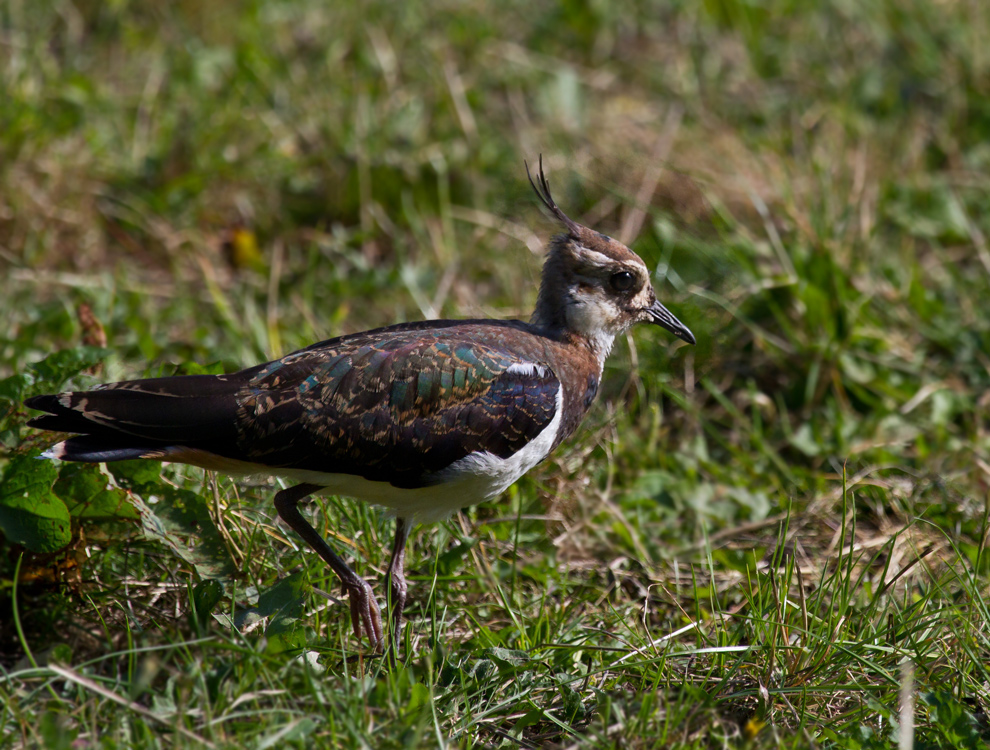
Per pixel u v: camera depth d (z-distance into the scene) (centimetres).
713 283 1319
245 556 921
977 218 1477
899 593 979
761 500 1109
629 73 1731
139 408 820
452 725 777
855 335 1254
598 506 1084
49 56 1593
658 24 1825
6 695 754
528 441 909
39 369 923
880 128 1602
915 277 1305
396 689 771
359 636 870
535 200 1467
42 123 1441
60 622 872
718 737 761
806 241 1338
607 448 1116
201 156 1471
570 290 987
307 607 901
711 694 805
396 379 861
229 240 1424
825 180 1440
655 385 1214
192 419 827
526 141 1538
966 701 834
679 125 1588
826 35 1777
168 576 911
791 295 1284
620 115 1622
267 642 812
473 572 978
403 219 1460
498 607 952
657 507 1095
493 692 818
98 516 874
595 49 1762
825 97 1655
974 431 1191
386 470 863
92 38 1652
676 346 1251
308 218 1474
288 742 730
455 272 1366
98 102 1517
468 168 1495
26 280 1311
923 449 1158
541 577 990
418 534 1016
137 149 1480
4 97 1447
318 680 775
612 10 1805
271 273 1371
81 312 1091
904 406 1210
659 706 801
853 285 1309
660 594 1001
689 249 1339
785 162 1452
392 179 1471
